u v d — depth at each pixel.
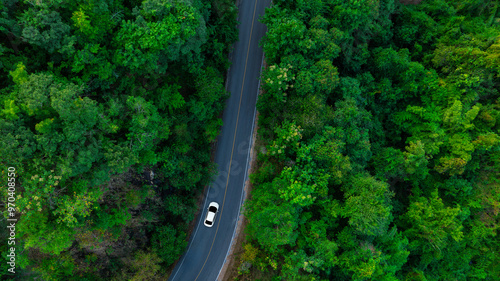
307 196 30.64
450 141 40.72
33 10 21.06
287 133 33.28
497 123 41.78
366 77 42.12
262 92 41.03
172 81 32.97
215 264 39.47
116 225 31.22
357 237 35.25
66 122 21.27
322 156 32.75
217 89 33.41
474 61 39.44
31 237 21.98
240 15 41.62
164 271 36.50
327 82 33.19
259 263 35.19
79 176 23.95
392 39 48.12
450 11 46.19
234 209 40.47
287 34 32.00
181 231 37.25
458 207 40.22
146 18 25.45
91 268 32.81
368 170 43.03
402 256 37.69
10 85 22.11
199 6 29.39
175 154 33.47
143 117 25.73
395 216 44.62
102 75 24.56
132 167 30.61
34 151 21.66
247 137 41.16
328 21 35.34
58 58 24.05
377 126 44.22
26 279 27.81
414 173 43.47
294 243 33.12
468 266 48.25
